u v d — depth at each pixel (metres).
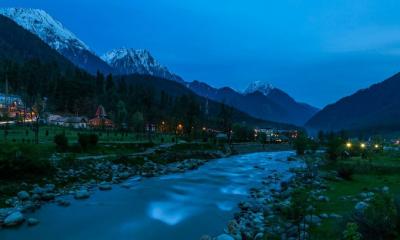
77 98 188.62
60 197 35.69
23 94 152.50
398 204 19.67
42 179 39.59
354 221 18.69
